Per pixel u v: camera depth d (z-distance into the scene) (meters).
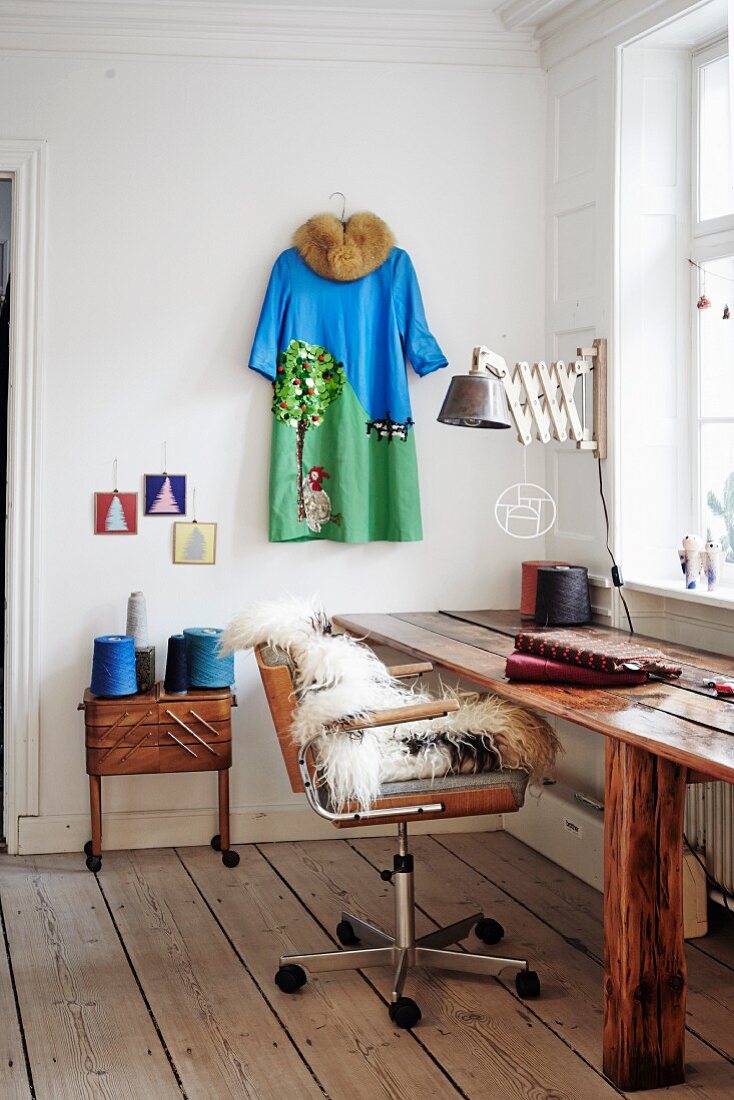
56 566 3.70
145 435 3.72
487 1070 2.34
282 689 2.64
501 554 3.97
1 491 4.22
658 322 3.48
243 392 3.78
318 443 3.76
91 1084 2.28
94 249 3.67
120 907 3.23
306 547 3.83
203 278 3.74
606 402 3.49
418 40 3.79
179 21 3.63
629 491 3.48
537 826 3.73
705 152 3.42
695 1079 2.31
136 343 3.71
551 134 3.86
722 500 3.38
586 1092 2.25
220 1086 2.28
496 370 3.29
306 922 3.12
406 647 3.17
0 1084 2.28
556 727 3.81
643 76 3.44
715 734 2.09
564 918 3.15
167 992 2.69
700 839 3.08
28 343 3.64
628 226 3.46
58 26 3.59
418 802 2.57
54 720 3.72
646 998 2.26
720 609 3.18
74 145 3.64
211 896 3.32
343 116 3.79
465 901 3.27
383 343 3.79
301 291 3.72
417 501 3.78
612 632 3.41
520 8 3.65
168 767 3.55
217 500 3.78
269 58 3.73
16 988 2.71
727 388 3.36
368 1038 2.47
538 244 3.93
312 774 2.56
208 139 3.71
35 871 3.55
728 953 2.94
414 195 3.85
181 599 3.77
